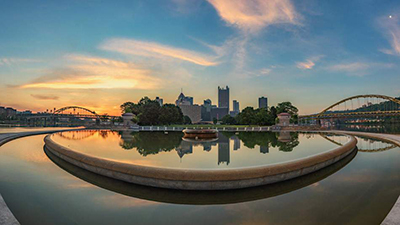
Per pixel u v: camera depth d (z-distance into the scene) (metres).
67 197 6.28
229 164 9.22
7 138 20.03
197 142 17.80
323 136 24.98
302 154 11.78
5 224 3.88
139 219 4.97
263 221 4.86
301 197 6.26
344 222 4.83
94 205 5.74
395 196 6.41
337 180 7.95
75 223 4.80
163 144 16.45
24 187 7.14
